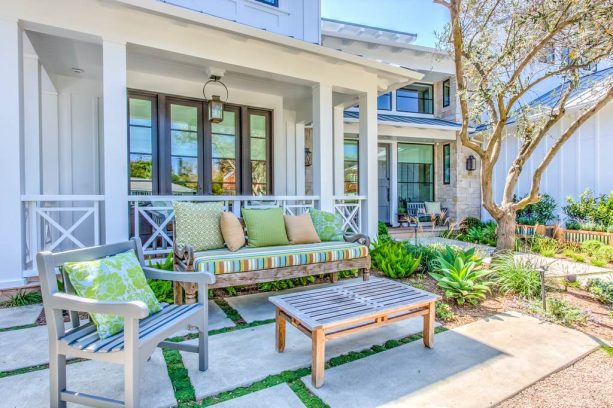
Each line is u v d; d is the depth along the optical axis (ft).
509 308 11.12
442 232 28.27
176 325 6.45
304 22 20.62
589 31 10.43
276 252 11.68
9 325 9.43
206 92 19.58
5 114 10.99
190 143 19.34
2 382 6.68
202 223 11.98
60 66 16.02
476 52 12.87
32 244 11.97
